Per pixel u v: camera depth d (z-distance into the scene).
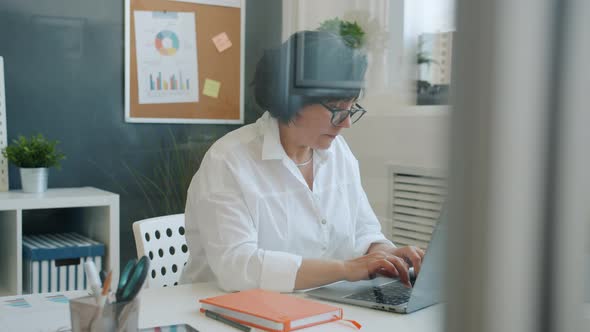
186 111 2.93
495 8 0.35
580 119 0.36
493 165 0.36
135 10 2.79
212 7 2.93
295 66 1.31
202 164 1.28
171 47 2.88
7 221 2.37
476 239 0.37
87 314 0.75
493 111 0.36
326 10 2.13
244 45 3.00
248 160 1.28
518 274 0.37
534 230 0.37
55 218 2.65
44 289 2.29
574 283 0.37
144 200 2.86
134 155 2.84
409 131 1.58
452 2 0.38
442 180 0.39
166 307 1.01
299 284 1.10
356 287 1.13
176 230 1.52
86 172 2.74
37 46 2.60
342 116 1.30
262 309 0.92
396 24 1.58
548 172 0.36
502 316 0.37
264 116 1.34
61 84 2.66
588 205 0.37
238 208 1.21
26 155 2.40
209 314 0.96
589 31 0.35
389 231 1.46
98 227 2.48
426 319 0.93
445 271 0.39
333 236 1.39
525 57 0.35
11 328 0.87
